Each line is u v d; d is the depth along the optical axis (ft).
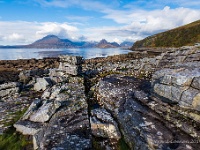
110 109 53.42
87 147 35.78
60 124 43.98
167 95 40.19
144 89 58.75
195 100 33.09
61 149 34.76
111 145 39.68
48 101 56.90
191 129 32.24
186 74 38.96
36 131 45.21
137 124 38.37
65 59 87.81
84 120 45.65
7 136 45.93
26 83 94.38
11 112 58.29
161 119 37.99
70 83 74.84
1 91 76.13
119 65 118.62
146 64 94.53
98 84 74.18
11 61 208.64
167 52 83.66
